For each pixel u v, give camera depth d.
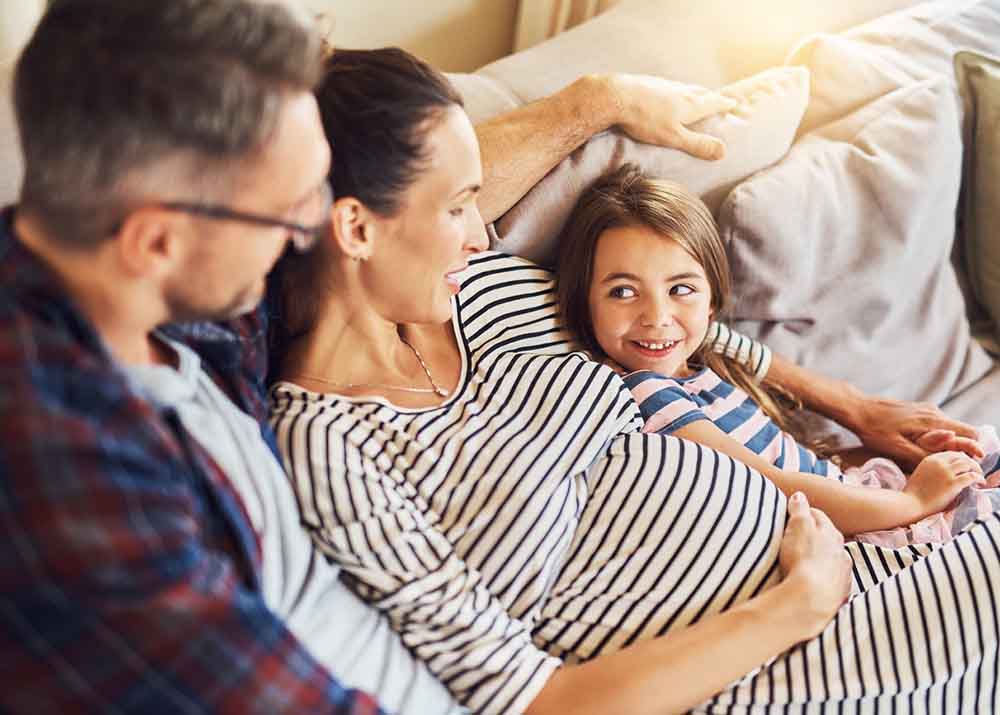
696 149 1.45
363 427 1.04
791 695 1.09
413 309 1.07
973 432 1.48
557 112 1.38
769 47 1.73
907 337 1.62
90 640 0.68
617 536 1.14
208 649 0.72
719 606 1.13
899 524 1.32
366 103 0.96
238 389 0.96
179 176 0.72
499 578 1.08
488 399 1.15
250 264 0.79
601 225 1.35
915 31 1.75
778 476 1.31
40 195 0.72
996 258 1.71
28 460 0.66
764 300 1.49
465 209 1.06
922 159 1.57
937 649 1.11
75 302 0.74
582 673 1.02
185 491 0.77
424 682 0.99
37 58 0.71
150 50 0.69
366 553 0.98
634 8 1.72
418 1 2.01
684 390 1.36
